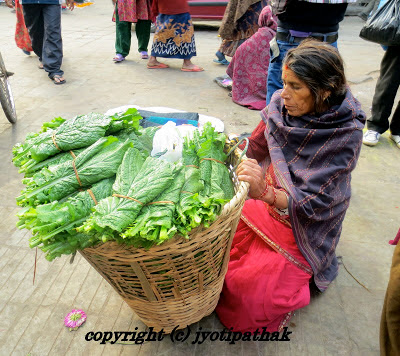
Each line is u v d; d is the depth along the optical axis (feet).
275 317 5.20
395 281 3.60
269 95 9.49
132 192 3.62
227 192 4.61
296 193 4.53
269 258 5.16
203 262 4.27
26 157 4.54
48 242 3.60
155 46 15.92
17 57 17.60
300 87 4.43
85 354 5.12
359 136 4.71
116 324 5.53
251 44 12.20
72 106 12.46
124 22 16.12
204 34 22.88
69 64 16.75
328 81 4.34
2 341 5.30
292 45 8.52
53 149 4.26
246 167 4.29
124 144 4.19
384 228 7.37
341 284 6.18
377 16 8.63
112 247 3.61
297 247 5.15
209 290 4.84
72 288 6.09
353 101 4.75
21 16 16.30
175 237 3.66
